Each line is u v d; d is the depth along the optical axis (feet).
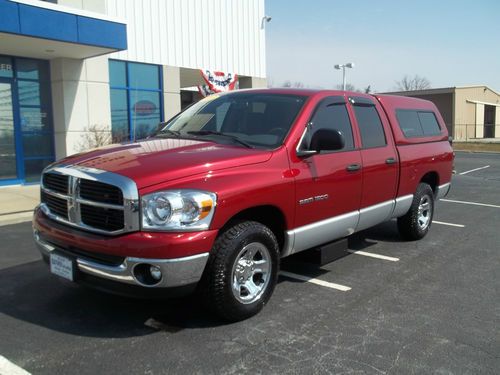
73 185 12.99
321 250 16.55
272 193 14.01
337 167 16.61
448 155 25.34
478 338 13.10
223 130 16.46
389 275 18.45
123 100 51.83
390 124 20.54
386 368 11.40
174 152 13.80
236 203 12.94
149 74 54.24
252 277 13.97
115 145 15.80
